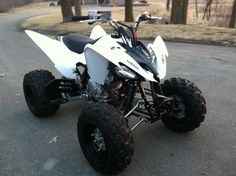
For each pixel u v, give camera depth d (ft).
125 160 10.15
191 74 21.67
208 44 31.27
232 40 31.58
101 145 10.78
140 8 142.51
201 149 12.28
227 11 91.20
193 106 12.39
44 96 14.73
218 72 21.91
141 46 11.91
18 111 16.55
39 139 13.58
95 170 11.25
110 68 11.69
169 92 12.93
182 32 37.65
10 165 11.77
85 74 13.60
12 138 13.75
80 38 14.71
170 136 13.32
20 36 45.34
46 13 108.37
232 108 15.80
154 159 11.76
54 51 14.97
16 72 24.22
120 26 12.32
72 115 15.71
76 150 12.64
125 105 11.91
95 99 13.19
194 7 129.39
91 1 188.96
